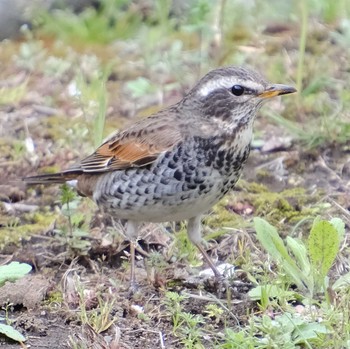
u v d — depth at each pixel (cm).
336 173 1377
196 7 1803
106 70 1589
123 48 1789
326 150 1428
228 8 1791
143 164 1076
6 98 1622
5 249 1208
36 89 1656
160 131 1075
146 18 1875
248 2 1847
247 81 1075
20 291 1078
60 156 1441
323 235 1033
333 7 1831
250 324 985
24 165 1422
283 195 1323
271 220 1259
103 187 1135
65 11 1862
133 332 1017
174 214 1098
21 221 1286
